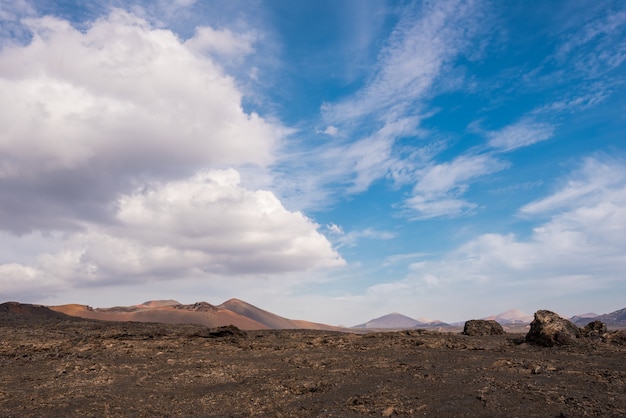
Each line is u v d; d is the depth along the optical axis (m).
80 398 17.53
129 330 36.12
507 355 23.17
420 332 34.84
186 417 15.18
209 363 24.59
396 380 18.41
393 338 30.97
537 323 26.86
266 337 34.12
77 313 86.75
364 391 16.91
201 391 18.89
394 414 13.88
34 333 33.44
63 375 21.80
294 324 155.25
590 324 29.36
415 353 25.00
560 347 24.78
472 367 20.03
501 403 13.92
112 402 17.03
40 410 15.95
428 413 13.68
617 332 26.78
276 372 21.94
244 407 16.19
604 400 13.43
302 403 16.06
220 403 16.89
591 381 16.06
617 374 16.77
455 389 16.11
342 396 16.50
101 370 22.88
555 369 18.39
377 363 22.42
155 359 25.83
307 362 23.92
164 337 32.72
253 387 19.09
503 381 16.75
